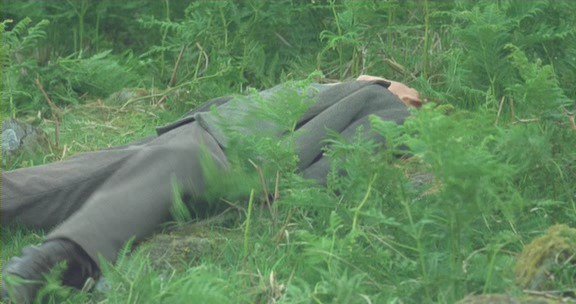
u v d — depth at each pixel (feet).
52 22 51.34
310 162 29.25
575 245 23.02
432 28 45.37
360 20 44.47
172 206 26.78
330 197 26.53
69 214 27.50
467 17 38.50
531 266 22.82
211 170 27.09
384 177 25.18
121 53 51.90
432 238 25.09
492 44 37.86
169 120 41.52
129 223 25.81
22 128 35.73
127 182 26.61
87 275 25.17
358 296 22.16
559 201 27.78
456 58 40.09
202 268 24.00
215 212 28.55
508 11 40.40
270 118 26.89
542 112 31.45
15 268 23.99
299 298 22.68
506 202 24.09
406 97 33.06
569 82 39.93
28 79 44.83
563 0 41.55
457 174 22.09
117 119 42.04
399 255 24.39
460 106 39.01
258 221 28.02
